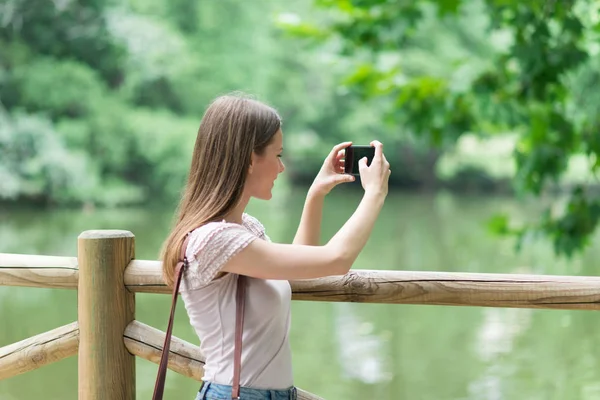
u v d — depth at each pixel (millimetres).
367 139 32156
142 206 22078
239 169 1843
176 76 25938
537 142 6402
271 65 30109
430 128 6988
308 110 31641
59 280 2307
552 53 5977
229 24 29312
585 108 6594
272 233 14859
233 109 1864
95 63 24562
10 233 14789
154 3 27641
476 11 26750
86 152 22531
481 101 6578
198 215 1851
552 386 5465
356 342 6789
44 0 22469
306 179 32375
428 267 10930
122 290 2270
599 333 7000
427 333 7086
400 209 22406
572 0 6008
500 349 6531
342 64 7461
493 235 6195
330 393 5375
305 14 29766
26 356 2355
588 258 11469
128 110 24359
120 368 2283
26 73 22453
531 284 2109
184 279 1856
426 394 5285
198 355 2238
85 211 20203
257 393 1825
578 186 6117
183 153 24328
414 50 26734
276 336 1865
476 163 32219
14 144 20141
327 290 2162
